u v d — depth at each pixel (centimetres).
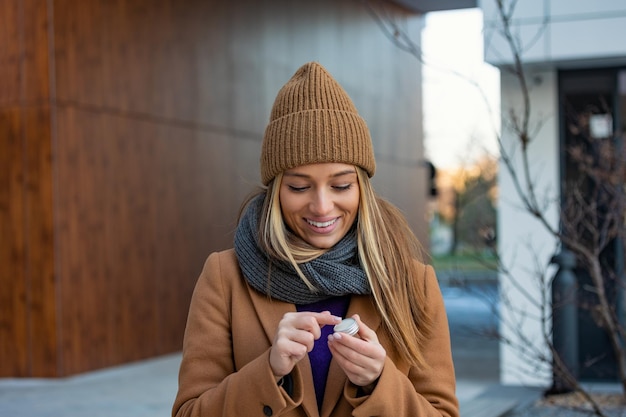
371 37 1567
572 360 650
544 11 703
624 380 530
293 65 1320
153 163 1009
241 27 1190
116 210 946
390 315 194
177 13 1055
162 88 1029
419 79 1808
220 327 200
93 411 698
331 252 194
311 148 188
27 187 864
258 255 198
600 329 749
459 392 785
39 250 860
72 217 880
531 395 667
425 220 1858
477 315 1669
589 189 743
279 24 1280
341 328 174
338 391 191
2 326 869
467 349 1140
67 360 866
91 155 909
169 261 1036
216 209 1131
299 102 191
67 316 869
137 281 978
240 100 1188
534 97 759
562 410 606
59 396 770
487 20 686
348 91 1481
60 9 869
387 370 181
